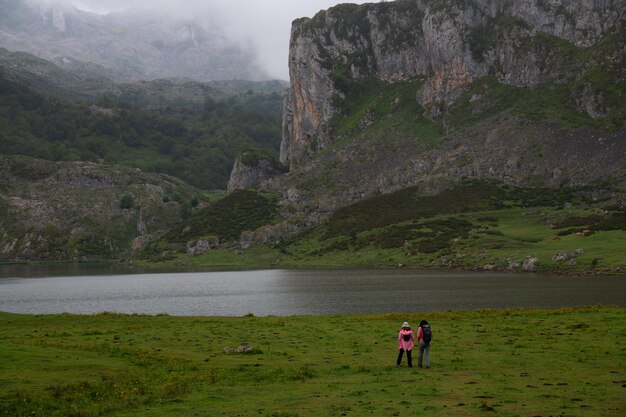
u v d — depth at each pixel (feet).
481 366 136.05
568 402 100.32
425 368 135.74
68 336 196.13
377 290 452.76
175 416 97.19
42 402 104.17
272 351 161.58
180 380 124.16
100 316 268.62
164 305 400.26
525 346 160.45
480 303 344.49
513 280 496.64
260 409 100.37
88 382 118.73
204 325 222.69
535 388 111.86
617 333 175.11
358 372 132.87
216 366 139.54
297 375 127.54
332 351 161.79
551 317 223.10
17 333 209.36
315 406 101.91
